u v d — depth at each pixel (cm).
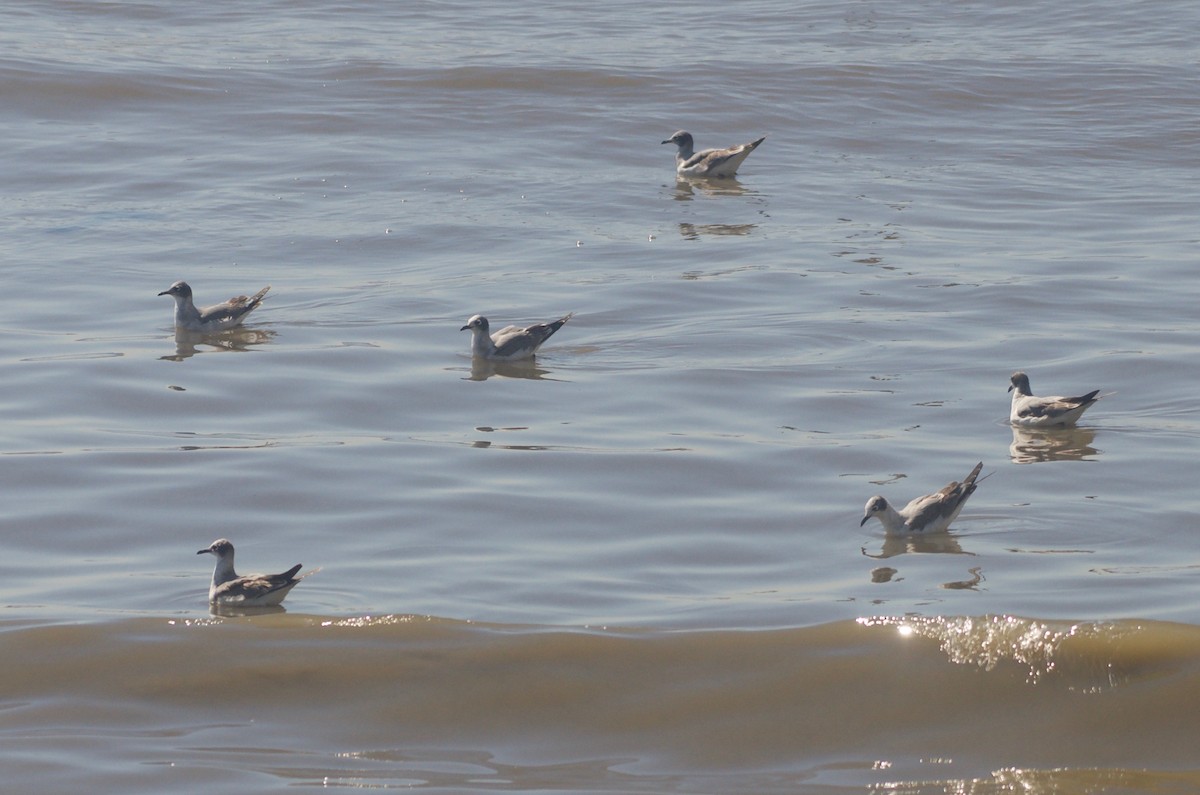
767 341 2588
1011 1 6112
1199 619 1541
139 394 2294
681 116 4494
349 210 3512
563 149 4159
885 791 1306
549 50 5138
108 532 1795
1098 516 1852
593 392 2339
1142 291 2869
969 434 2162
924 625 1524
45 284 2903
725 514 1862
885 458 2056
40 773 1303
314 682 1459
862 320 2702
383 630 1537
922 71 4944
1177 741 1371
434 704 1430
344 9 5806
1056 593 1620
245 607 1597
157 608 1602
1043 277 2969
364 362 2481
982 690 1445
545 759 1353
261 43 5175
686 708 1428
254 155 3978
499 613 1588
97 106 4381
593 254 3177
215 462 2011
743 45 5306
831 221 3466
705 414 2239
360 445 2089
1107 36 5550
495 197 3653
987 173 3966
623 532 1809
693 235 3334
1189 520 1830
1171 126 4441
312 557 1731
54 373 2373
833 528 1823
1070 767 1343
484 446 2092
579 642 1508
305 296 2875
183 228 3334
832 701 1432
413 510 1862
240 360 2478
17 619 1555
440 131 4278
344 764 1334
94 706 1417
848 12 5925
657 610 1598
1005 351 2533
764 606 1603
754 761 1355
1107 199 3688
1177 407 2267
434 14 5781
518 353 2498
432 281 2983
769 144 4281
